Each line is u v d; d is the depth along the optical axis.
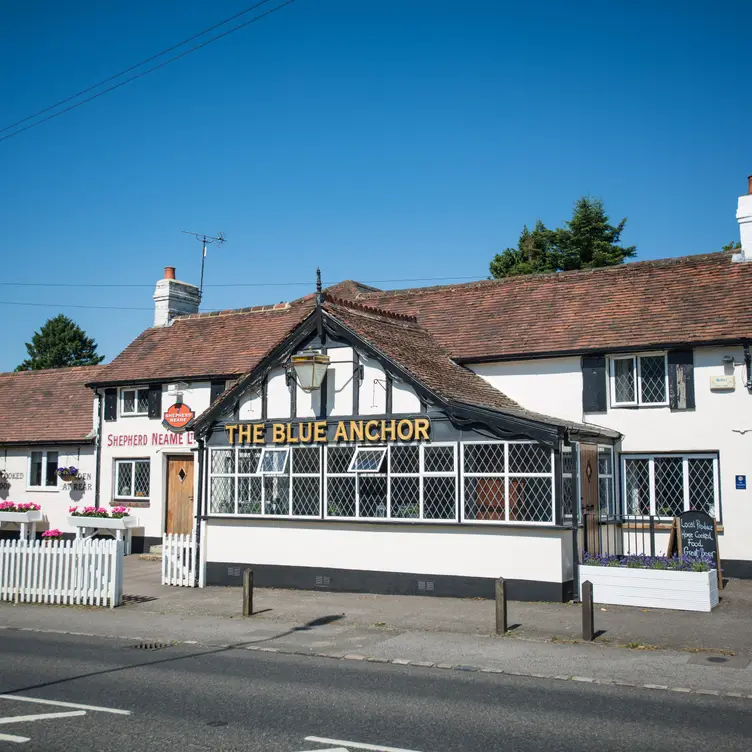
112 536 23.16
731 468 16.30
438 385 15.89
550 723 7.78
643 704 8.46
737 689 9.02
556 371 18.28
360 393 16.44
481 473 15.09
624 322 18.23
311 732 7.52
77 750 7.07
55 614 14.76
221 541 17.50
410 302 22.86
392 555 15.74
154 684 9.42
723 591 14.91
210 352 24.14
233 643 11.99
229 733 7.50
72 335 60.28
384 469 15.98
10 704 8.55
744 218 19.20
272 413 17.36
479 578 14.91
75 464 25.41
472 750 6.99
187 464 23.09
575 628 12.28
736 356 16.44
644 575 13.75
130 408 24.30
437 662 10.50
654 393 17.34
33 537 24.30
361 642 11.80
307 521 16.59
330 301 17.62
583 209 42.88
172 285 27.52
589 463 15.74
